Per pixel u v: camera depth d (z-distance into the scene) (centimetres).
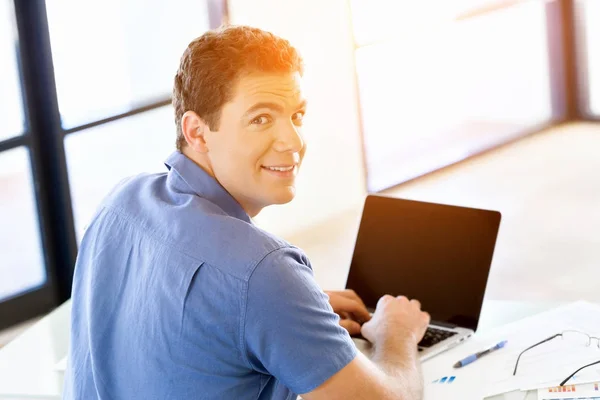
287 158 126
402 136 562
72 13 434
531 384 152
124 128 453
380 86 561
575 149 547
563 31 595
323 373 119
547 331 172
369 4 545
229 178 128
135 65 452
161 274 122
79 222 423
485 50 607
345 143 484
